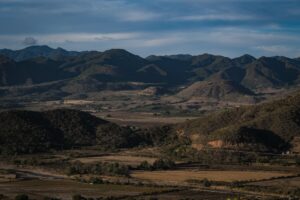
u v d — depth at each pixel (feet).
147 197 470.80
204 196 477.36
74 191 502.79
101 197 470.39
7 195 481.05
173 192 498.69
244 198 463.01
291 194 489.26
